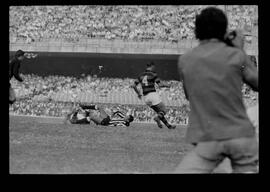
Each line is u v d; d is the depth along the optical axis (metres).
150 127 16.78
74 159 9.85
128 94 26.69
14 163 9.23
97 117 17.00
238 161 6.54
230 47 6.66
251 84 6.73
